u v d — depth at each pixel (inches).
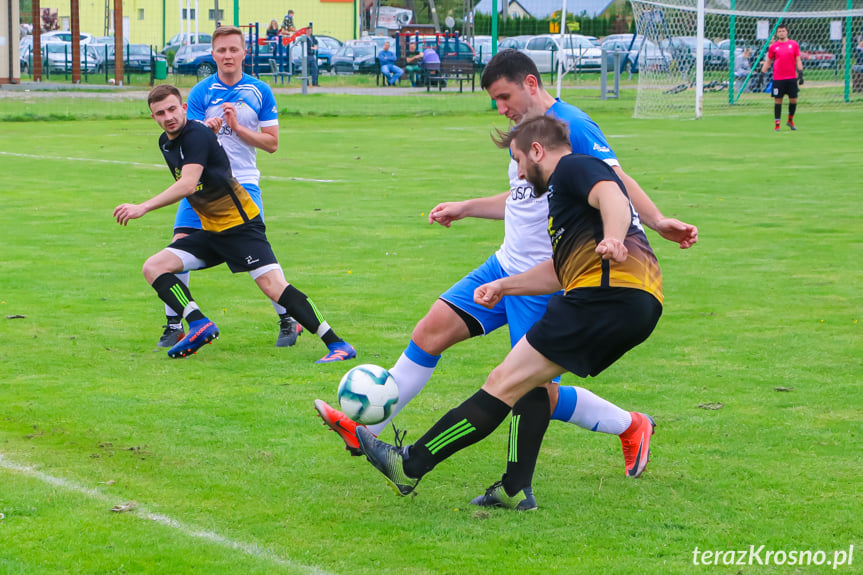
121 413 308.0
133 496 245.0
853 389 333.4
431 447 233.9
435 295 474.6
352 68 2465.6
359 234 635.5
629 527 230.5
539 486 256.1
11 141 1221.7
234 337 407.5
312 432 294.4
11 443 280.1
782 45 1357.0
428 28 2541.8
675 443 285.6
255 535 224.5
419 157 1088.8
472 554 215.9
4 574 202.5
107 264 541.3
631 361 368.5
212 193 373.1
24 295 468.4
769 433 292.8
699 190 818.8
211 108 417.7
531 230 260.8
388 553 216.1
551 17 2541.8
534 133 236.5
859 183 850.8
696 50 1630.2
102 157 1059.3
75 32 2197.3
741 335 403.2
